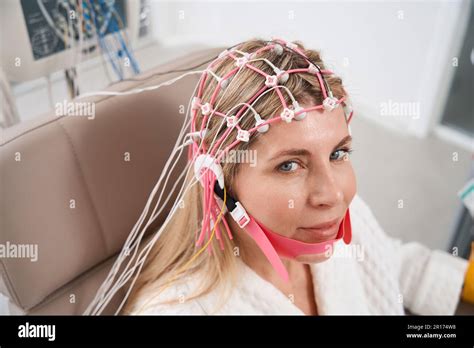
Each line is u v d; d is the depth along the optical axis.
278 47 0.50
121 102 0.60
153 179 0.65
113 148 0.59
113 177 0.60
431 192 1.70
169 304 0.59
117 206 0.61
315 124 0.45
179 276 0.61
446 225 1.57
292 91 0.46
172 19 2.08
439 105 1.87
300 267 0.69
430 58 1.77
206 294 0.60
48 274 0.56
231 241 0.60
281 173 0.47
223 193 0.50
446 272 0.79
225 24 2.27
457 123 1.94
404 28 1.76
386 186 1.72
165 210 0.69
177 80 0.66
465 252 1.04
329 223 0.49
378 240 0.80
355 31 1.88
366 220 0.80
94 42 0.86
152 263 0.66
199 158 0.49
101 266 0.64
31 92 1.25
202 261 0.61
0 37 0.72
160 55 1.93
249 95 0.47
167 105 0.64
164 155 0.65
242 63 0.49
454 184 1.73
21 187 0.51
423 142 1.93
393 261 0.81
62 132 0.54
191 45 2.19
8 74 0.78
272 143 0.45
